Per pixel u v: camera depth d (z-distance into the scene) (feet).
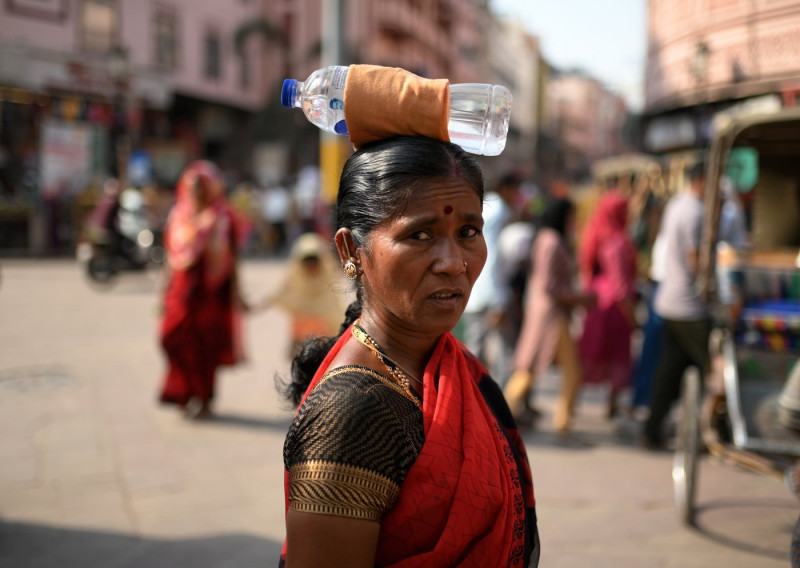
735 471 14.29
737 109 35.09
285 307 18.85
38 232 51.37
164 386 16.80
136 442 15.30
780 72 32.32
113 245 38.47
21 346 24.17
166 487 12.96
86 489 12.84
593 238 18.10
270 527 11.51
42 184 53.01
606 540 11.25
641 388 17.53
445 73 141.28
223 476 13.52
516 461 4.28
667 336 15.12
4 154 52.75
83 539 10.97
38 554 10.46
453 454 3.49
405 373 3.75
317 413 3.38
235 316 17.30
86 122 59.26
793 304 13.82
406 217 3.58
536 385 21.01
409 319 3.66
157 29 73.41
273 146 84.89
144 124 71.15
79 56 60.59
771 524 11.84
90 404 18.03
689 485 11.62
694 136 38.86
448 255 3.59
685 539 11.29
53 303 32.81
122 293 36.73
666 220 15.28
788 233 15.28
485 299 17.66
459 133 3.93
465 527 3.40
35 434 15.72
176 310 16.51
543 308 15.89
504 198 18.06
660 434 15.60
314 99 4.00
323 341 4.34
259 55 90.07
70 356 23.02
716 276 13.92
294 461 3.38
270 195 61.31
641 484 13.58
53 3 61.98
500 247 17.43
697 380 12.03
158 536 11.13
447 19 138.10
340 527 3.22
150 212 46.68
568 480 13.74
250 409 17.79
